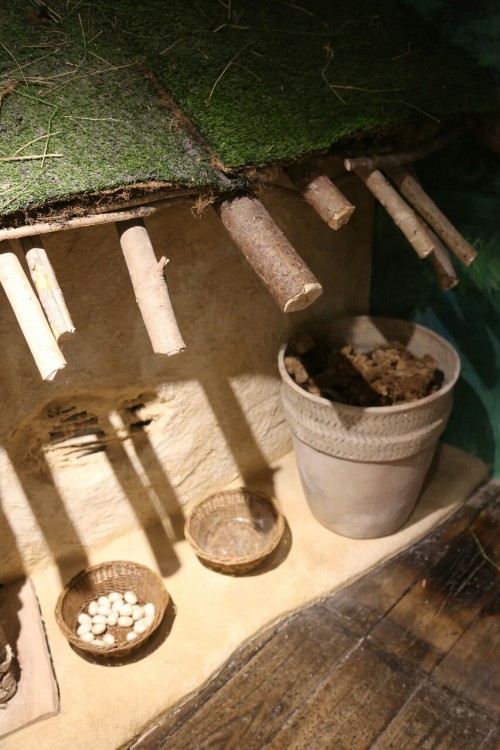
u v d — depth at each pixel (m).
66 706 1.77
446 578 2.11
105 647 1.78
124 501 2.14
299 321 2.29
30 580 2.07
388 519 2.13
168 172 1.48
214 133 1.58
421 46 1.98
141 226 1.48
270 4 1.93
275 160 1.59
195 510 2.19
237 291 2.05
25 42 1.59
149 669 1.85
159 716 1.77
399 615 2.00
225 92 1.68
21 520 1.98
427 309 2.36
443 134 1.92
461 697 1.78
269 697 1.81
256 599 2.01
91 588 2.02
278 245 1.47
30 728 1.72
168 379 2.03
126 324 1.87
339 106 1.76
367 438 1.88
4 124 1.46
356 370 2.12
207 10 1.83
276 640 1.95
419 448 1.93
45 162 1.42
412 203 1.86
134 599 2.00
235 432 2.28
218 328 2.06
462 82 1.91
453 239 1.81
